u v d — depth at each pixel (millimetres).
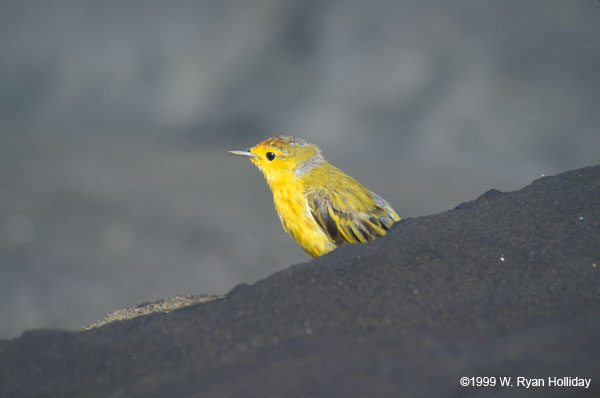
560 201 4887
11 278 14414
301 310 3785
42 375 3443
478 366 2734
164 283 14734
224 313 3922
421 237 4512
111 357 3576
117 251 16391
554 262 4039
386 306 3715
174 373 3314
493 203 5074
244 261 16453
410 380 2713
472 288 3836
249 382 3014
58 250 16234
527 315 3439
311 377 2932
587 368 2600
